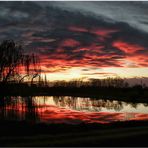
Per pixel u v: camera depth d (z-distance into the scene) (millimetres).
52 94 90188
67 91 100625
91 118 36656
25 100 57438
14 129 22016
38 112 40062
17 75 55000
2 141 16812
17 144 15938
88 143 16375
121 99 79750
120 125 24672
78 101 70750
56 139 17375
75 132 20297
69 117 36656
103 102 70250
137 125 24562
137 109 51812
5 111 39375
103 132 20000
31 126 23641
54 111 43062
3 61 52844
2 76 53031
